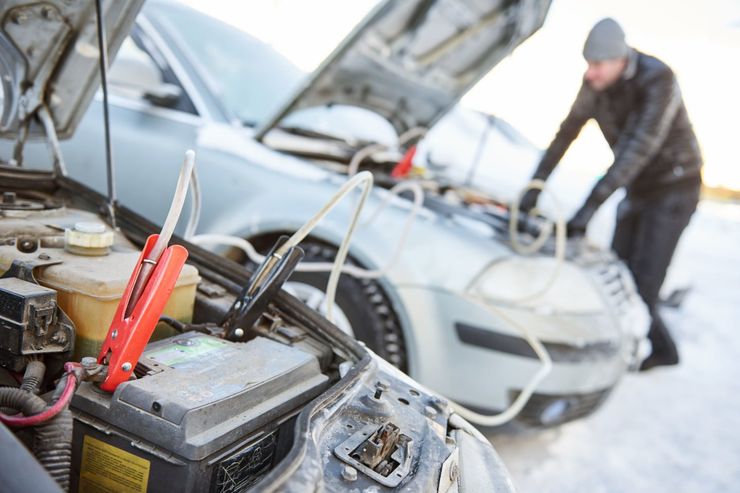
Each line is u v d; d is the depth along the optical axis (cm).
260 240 227
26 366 83
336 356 109
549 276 214
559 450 257
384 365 105
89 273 88
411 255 207
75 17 121
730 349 470
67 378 72
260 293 101
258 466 79
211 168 227
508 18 246
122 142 229
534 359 201
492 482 87
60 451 69
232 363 83
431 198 251
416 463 77
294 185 223
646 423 306
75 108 144
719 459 281
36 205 117
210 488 71
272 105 272
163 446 68
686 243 881
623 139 288
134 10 127
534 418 212
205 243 221
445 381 203
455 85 285
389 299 208
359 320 211
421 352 202
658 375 385
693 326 515
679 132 328
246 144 234
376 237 210
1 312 80
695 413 332
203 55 271
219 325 104
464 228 219
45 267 88
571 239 262
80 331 86
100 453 72
